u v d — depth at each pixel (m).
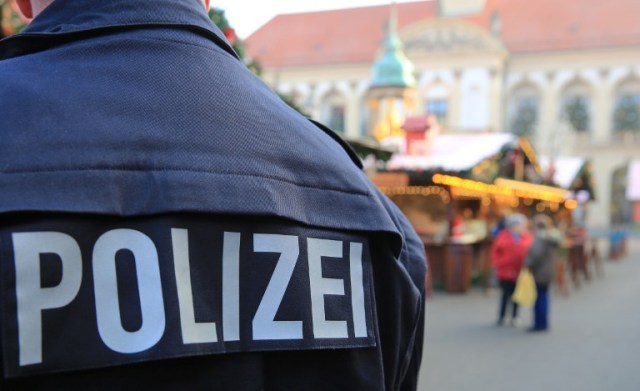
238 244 0.85
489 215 17.36
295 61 59.44
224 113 0.91
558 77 54.03
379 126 17.61
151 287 0.79
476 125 52.94
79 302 0.75
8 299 0.71
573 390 6.42
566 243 16.53
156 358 0.77
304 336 0.88
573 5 56.72
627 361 7.72
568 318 11.05
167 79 0.90
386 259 1.02
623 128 52.50
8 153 0.77
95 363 0.75
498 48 52.44
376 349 0.96
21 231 0.73
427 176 13.90
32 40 0.92
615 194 53.22
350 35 60.28
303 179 0.94
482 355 7.97
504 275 10.16
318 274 0.91
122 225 0.79
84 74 0.87
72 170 0.78
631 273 20.53
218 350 0.81
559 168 24.09
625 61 52.47
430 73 53.91
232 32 3.71
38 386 0.73
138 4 0.95
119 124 0.84
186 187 0.83
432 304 12.37
